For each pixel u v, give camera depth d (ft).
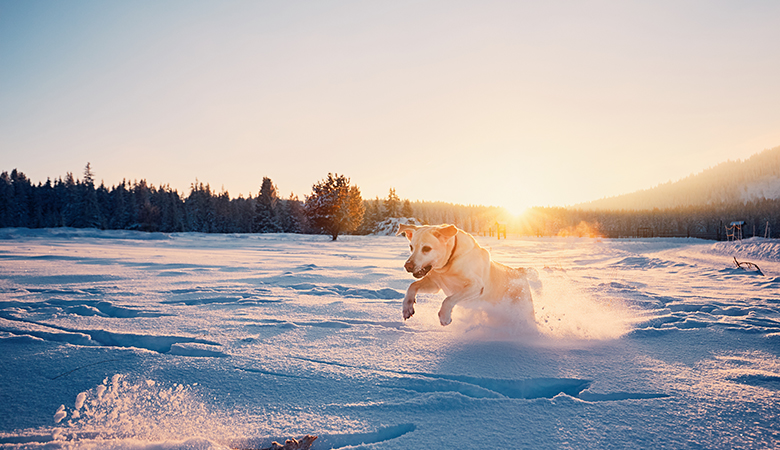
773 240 62.39
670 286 26.04
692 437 6.25
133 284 22.27
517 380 8.67
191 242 90.17
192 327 12.95
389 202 294.87
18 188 221.87
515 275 14.26
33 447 5.66
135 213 230.48
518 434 6.31
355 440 6.28
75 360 9.33
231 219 259.80
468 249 13.41
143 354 9.83
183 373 8.75
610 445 6.01
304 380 8.48
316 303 17.49
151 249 58.85
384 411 7.07
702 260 48.42
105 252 47.57
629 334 12.69
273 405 7.29
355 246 91.15
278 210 249.55
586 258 56.54
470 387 8.21
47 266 30.01
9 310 14.62
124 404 7.23
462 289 12.82
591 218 526.98
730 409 7.23
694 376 8.95
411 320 14.69
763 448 5.91
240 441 6.09
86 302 16.52
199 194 257.96
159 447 5.70
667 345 11.47
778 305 18.16
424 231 13.01
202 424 6.55
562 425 6.63
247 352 10.34
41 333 11.76
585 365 9.62
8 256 37.47
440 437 6.18
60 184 238.07
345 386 8.18
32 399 7.36
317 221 139.23
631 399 7.77
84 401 7.29
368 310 16.29
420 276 12.37
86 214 212.84
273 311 15.75
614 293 22.02
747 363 9.89
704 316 15.76
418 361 9.81
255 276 27.45
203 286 21.93
